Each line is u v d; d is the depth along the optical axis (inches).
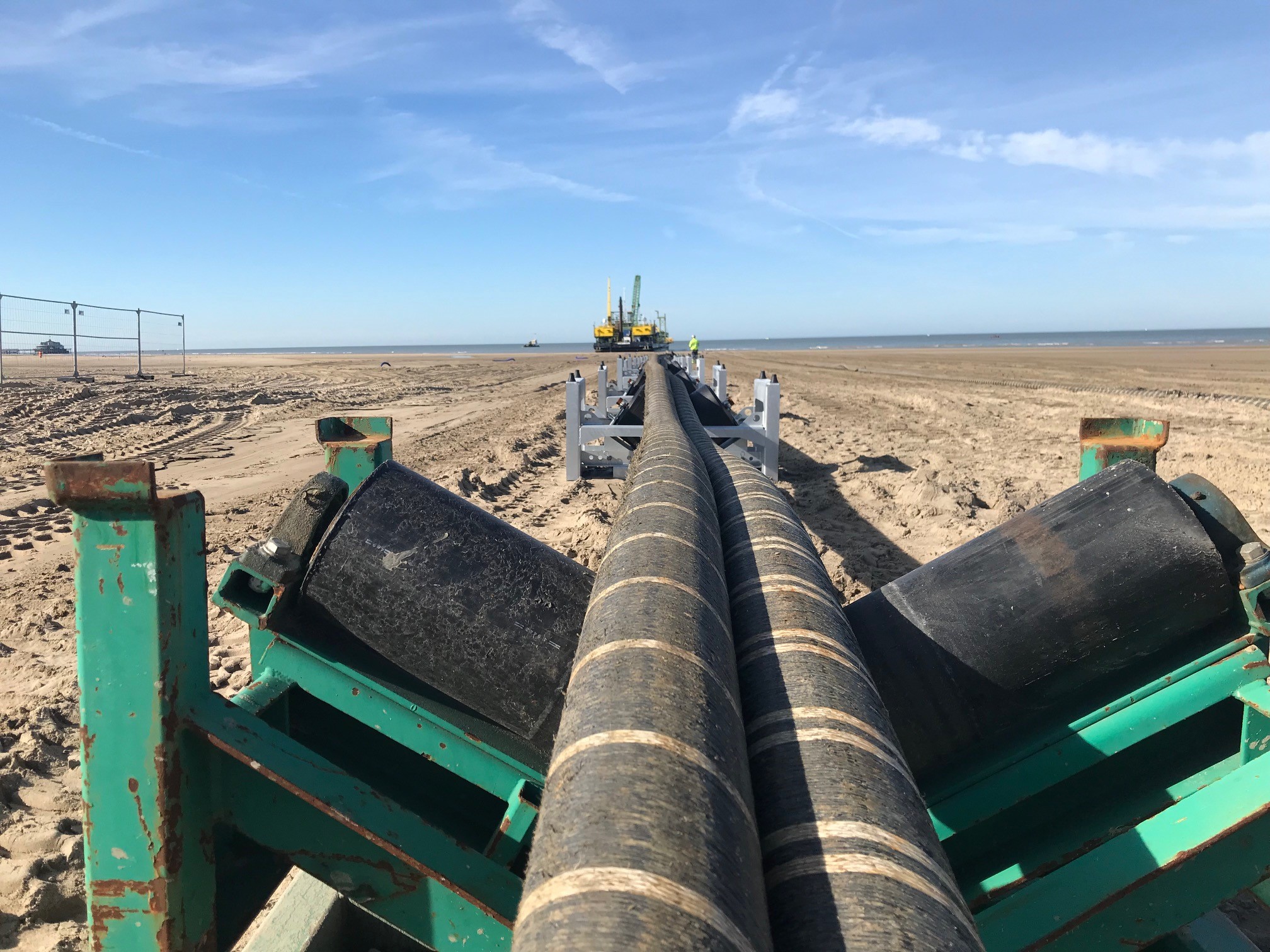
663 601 63.2
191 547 62.1
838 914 42.2
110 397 876.0
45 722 163.6
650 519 86.7
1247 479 395.5
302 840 66.7
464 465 454.3
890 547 287.0
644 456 150.3
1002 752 84.4
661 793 43.1
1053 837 85.4
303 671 83.9
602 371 445.7
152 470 55.7
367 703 83.7
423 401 961.5
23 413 719.7
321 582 81.9
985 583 82.9
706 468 154.5
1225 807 67.1
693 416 285.3
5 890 119.3
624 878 37.9
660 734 47.3
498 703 83.1
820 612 72.7
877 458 473.4
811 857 46.1
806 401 896.3
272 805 66.2
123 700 59.0
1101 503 82.0
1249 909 117.6
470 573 83.6
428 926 67.4
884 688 83.0
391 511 84.0
